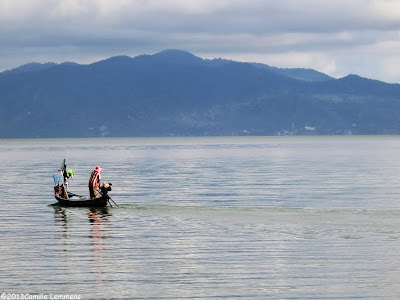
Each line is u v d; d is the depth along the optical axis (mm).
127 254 35125
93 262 33438
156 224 44312
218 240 38656
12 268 32188
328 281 30219
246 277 30875
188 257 34531
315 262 33531
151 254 35156
